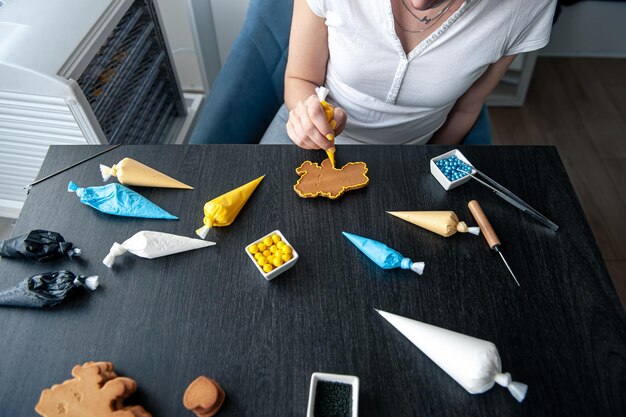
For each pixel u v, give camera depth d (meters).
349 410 0.52
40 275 0.61
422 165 0.76
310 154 0.78
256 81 1.15
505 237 0.68
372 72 0.89
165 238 0.65
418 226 0.69
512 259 0.66
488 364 0.53
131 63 1.11
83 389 0.52
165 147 0.79
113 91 1.04
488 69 0.95
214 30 1.54
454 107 1.06
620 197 1.62
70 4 0.94
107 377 0.54
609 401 0.54
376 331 0.59
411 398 0.54
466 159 0.75
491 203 0.72
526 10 0.81
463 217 0.70
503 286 0.63
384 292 0.62
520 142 1.78
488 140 1.09
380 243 0.65
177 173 0.75
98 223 0.69
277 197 0.72
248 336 0.59
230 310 0.61
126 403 0.54
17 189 1.14
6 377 0.55
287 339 0.58
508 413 0.53
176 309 0.61
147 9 1.14
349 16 0.82
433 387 0.55
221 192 0.73
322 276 0.64
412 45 0.86
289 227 0.69
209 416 0.52
